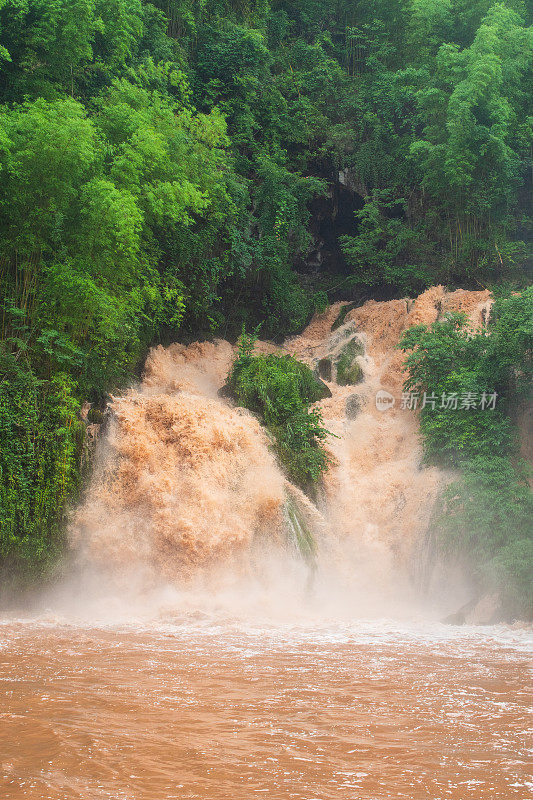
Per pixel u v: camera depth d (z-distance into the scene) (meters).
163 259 23.20
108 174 18.17
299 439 19.28
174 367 22.56
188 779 5.08
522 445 18.92
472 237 26.70
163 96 23.45
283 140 28.98
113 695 7.63
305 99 29.20
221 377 22.78
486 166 26.36
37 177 16.12
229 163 25.61
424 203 28.69
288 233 27.83
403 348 21.39
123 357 19.47
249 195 26.81
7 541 15.10
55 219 16.41
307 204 29.44
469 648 11.11
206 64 27.16
